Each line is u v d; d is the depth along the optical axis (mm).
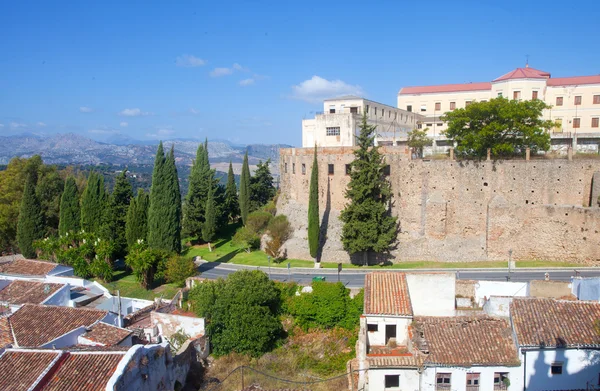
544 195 61719
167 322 44688
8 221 84562
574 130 88938
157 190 66188
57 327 37875
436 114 104375
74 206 78875
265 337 43312
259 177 98500
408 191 66812
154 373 32281
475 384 30047
